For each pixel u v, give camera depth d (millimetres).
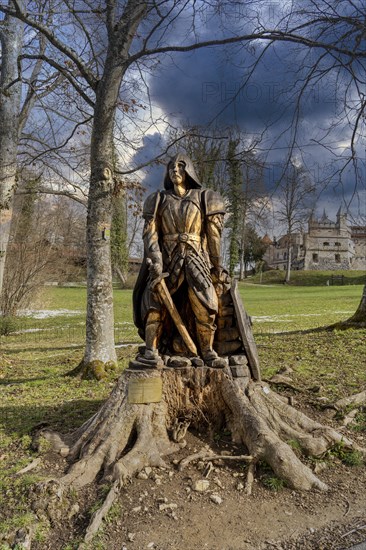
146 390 4840
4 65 11484
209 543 3520
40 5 9984
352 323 11094
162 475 4316
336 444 4859
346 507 3988
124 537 3574
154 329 5051
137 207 10438
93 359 8789
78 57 8711
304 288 46000
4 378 9758
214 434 4945
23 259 21312
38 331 19172
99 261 8883
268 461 4406
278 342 10555
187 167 5195
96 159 8797
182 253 4992
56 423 5809
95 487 4133
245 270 69125
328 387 6816
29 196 21062
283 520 3811
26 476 4238
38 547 3508
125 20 8531
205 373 4973
